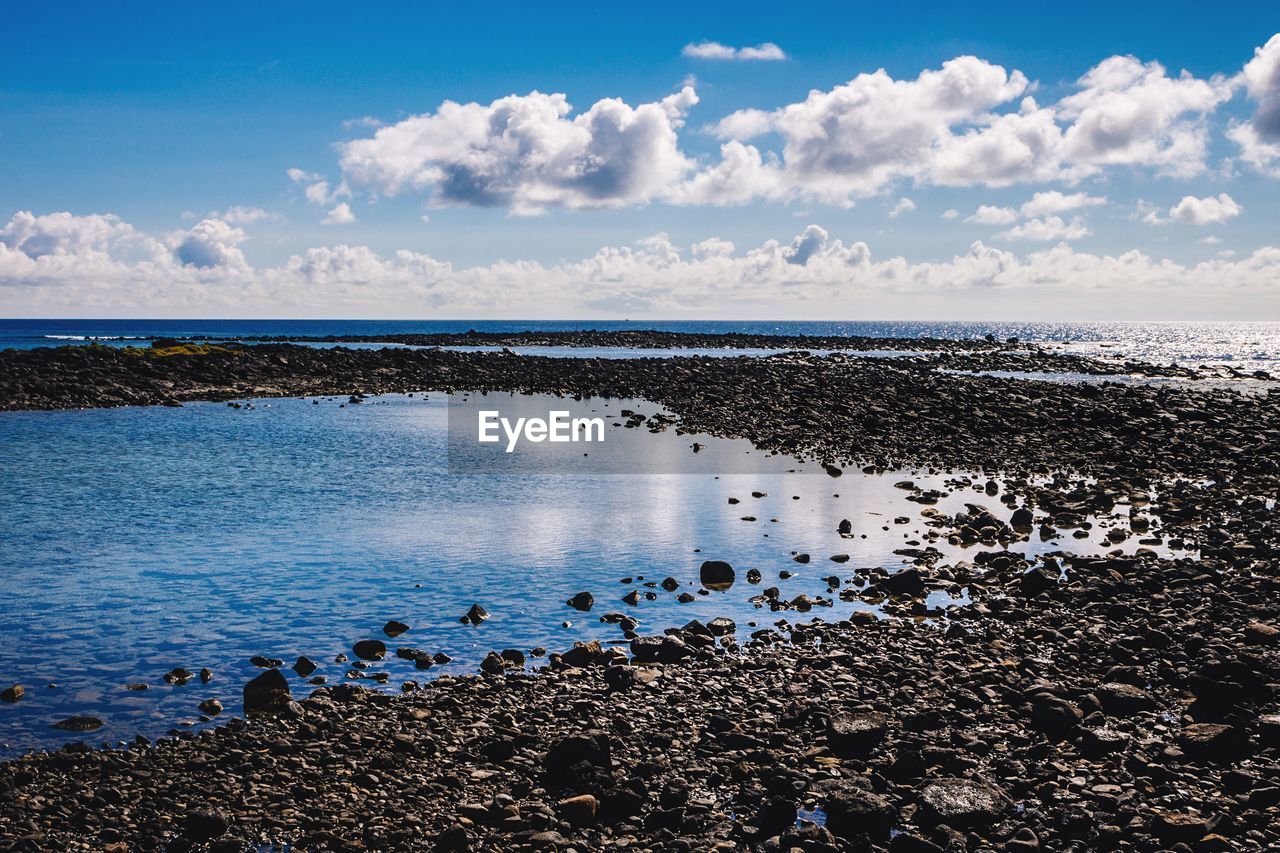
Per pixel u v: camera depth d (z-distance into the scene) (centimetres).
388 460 3066
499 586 1661
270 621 1459
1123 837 823
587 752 941
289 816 863
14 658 1293
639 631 1429
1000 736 1034
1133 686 1140
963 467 2939
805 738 1038
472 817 864
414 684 1197
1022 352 11050
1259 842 806
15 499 2370
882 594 1617
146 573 1716
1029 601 1568
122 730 1066
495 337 14262
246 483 2627
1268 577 1641
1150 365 8625
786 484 2667
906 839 812
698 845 816
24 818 850
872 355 9850
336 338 13725
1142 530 2083
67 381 5009
